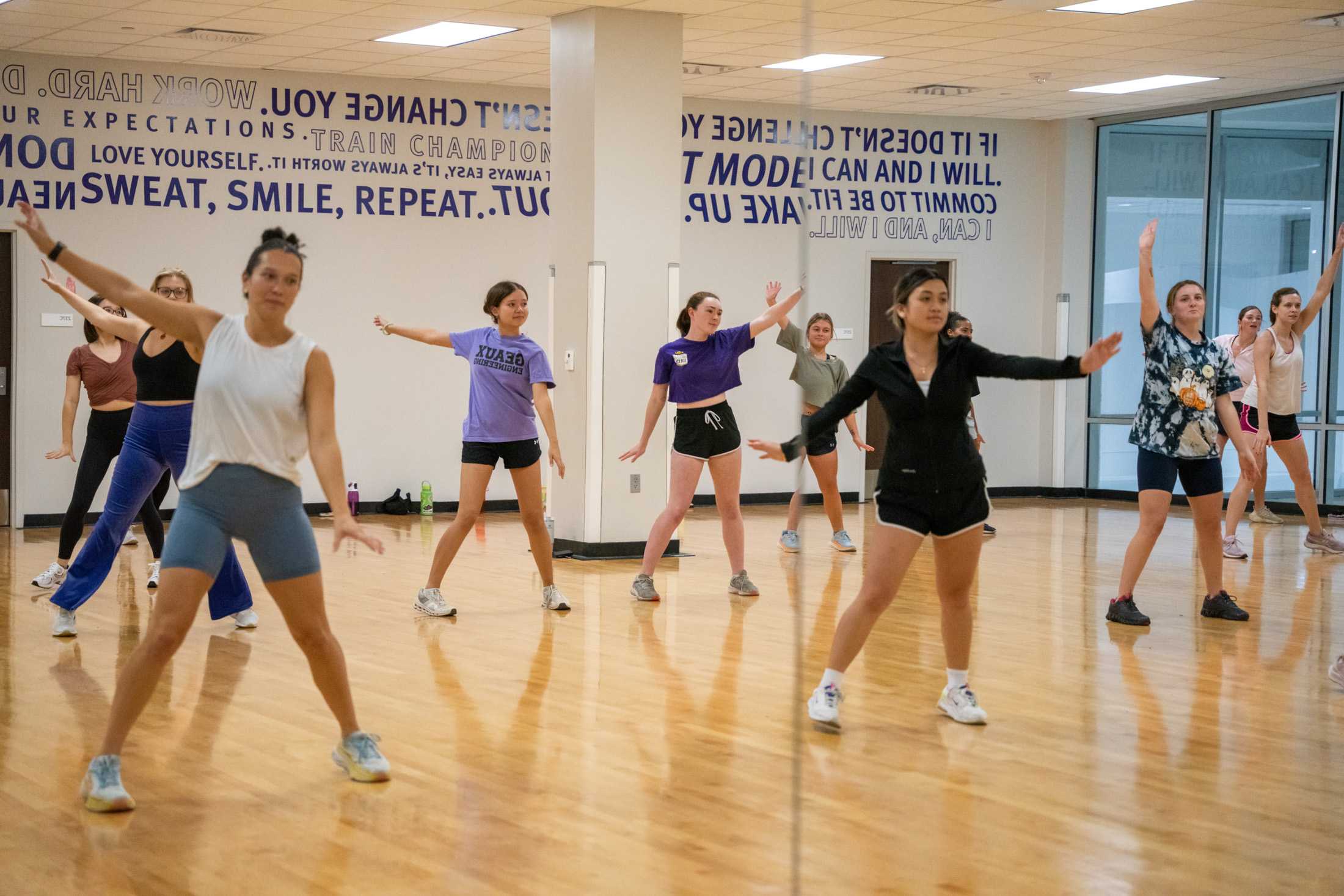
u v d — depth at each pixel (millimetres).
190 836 3836
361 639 6777
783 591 8422
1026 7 9898
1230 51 11555
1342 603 7957
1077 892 3414
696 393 8062
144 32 10828
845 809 4102
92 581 6707
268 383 3986
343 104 12727
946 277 15250
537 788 4301
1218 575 7465
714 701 5500
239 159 12391
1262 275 13750
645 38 9938
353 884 3469
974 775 4469
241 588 6883
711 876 3518
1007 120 15141
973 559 5012
